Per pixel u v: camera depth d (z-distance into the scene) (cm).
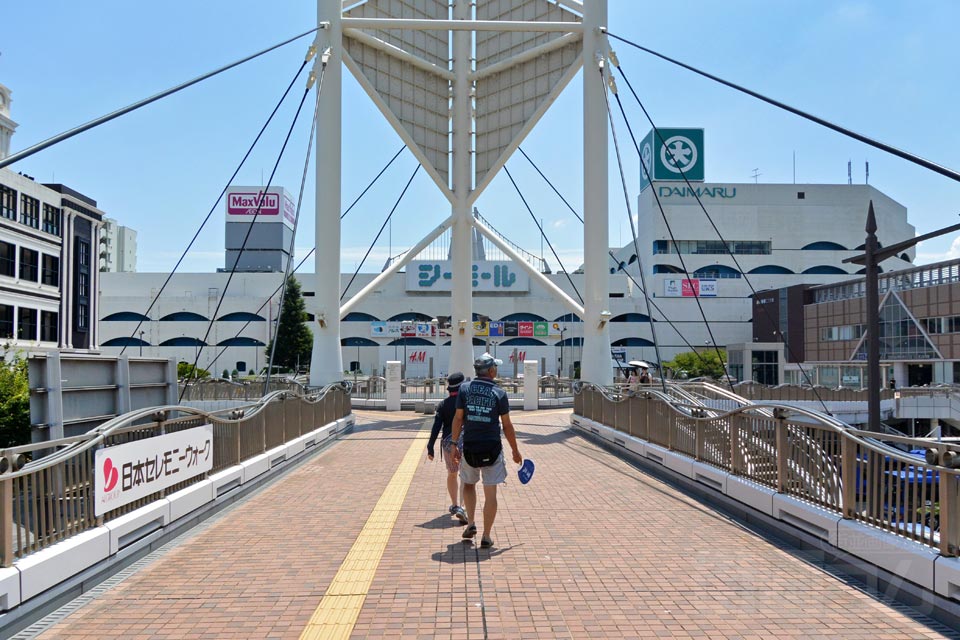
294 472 1184
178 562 649
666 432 1142
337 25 2052
